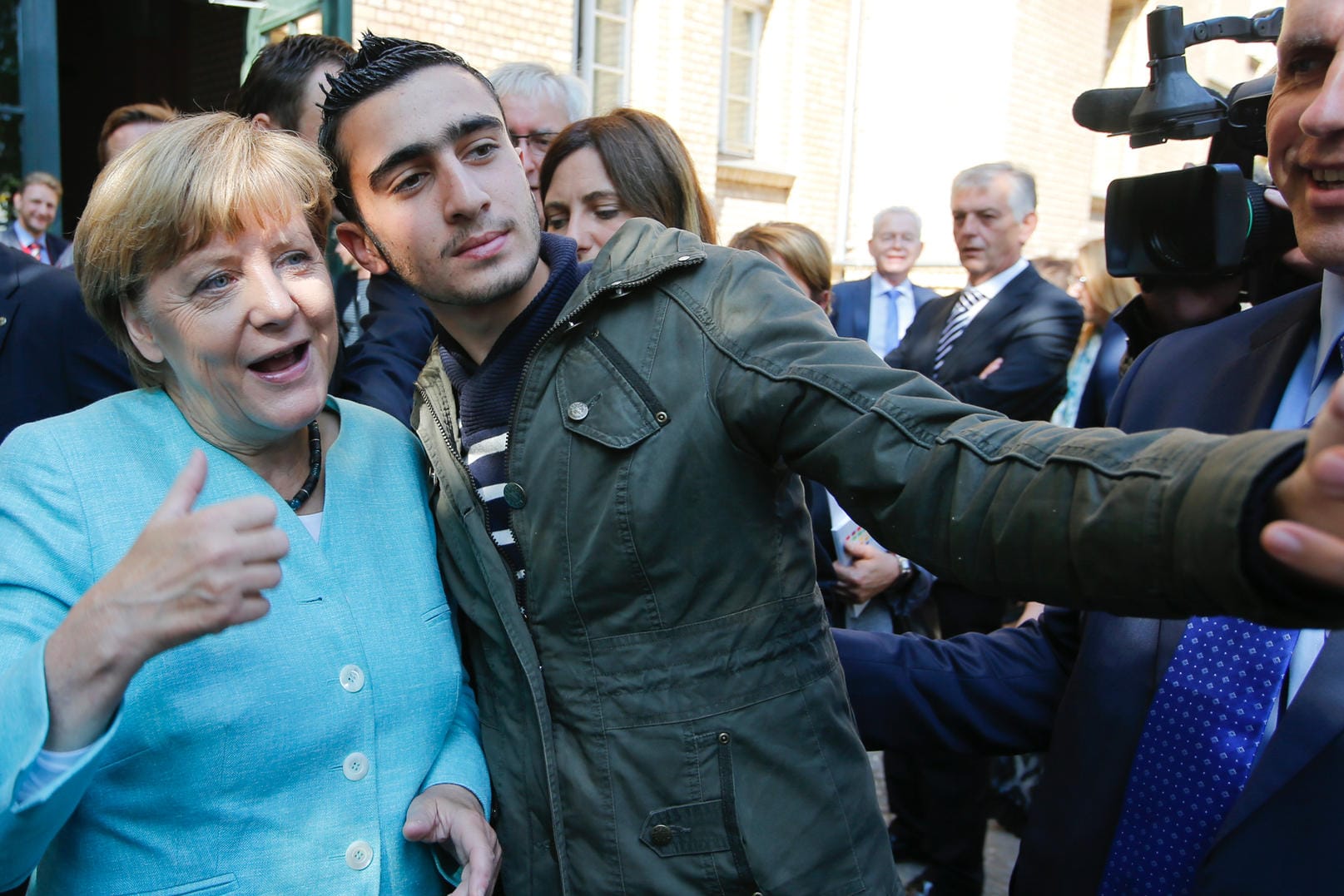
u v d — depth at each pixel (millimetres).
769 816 1232
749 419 1170
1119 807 1258
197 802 1120
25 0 5250
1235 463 729
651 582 1233
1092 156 9500
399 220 1304
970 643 1599
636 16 7461
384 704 1255
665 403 1222
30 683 906
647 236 1328
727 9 8227
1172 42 1718
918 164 8820
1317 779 1057
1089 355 3957
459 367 1431
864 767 1344
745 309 1219
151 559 888
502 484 1354
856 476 1042
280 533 905
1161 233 1764
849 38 8898
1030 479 887
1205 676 1187
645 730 1242
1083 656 1348
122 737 1079
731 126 8453
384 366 1932
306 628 1199
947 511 956
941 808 2953
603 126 2227
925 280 8305
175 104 8750
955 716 1542
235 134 1178
